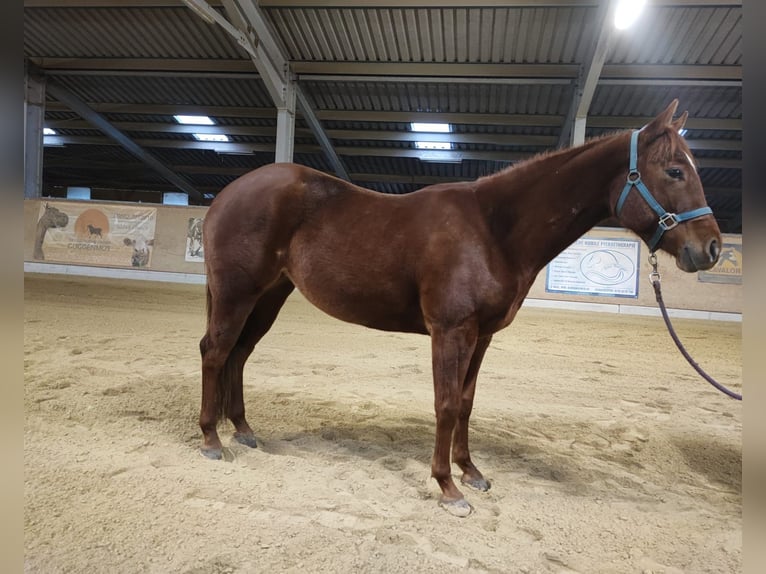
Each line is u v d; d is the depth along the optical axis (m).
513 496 2.40
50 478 2.17
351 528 1.99
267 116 16.23
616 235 10.17
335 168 19.09
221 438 2.88
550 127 14.92
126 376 3.84
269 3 10.73
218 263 2.60
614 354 6.12
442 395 2.20
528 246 2.29
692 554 1.97
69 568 1.62
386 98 14.27
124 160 22.17
